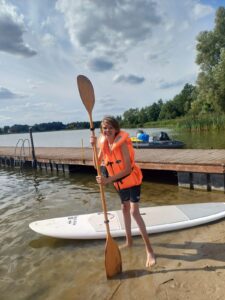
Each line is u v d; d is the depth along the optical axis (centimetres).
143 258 374
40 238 477
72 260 396
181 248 393
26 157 1359
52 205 678
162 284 312
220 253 367
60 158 1151
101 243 437
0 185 988
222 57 3019
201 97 3378
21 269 386
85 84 354
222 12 3328
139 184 356
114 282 328
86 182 931
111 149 349
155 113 7894
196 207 515
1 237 496
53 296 319
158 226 451
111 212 516
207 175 712
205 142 1741
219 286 296
